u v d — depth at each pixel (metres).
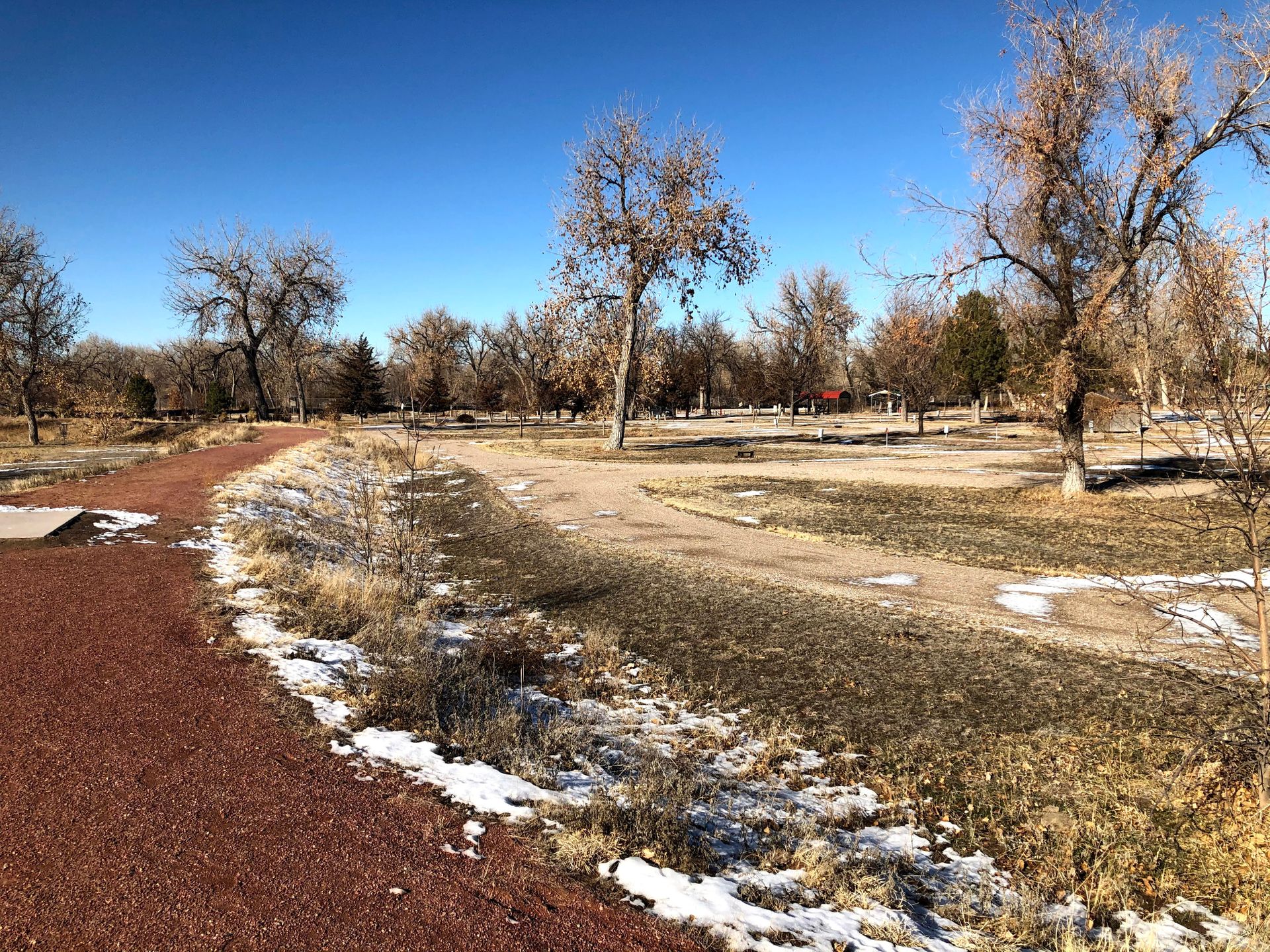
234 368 92.94
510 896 3.72
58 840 3.91
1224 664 7.58
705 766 6.14
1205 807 5.30
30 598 8.62
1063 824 5.22
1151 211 15.83
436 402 71.94
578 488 23.72
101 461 27.53
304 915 3.40
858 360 81.88
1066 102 17.36
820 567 13.12
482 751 5.64
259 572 10.71
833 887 4.31
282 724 5.64
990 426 55.38
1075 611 10.13
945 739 6.68
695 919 3.67
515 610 11.22
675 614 10.72
